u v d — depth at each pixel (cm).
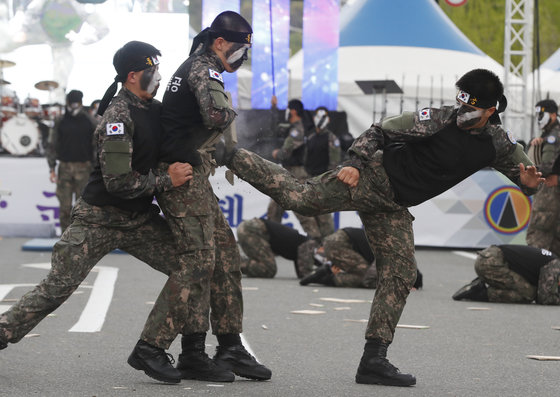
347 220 1914
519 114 2223
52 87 2275
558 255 1405
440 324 972
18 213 1953
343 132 2170
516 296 1164
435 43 2308
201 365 637
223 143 615
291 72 2281
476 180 1888
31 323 602
